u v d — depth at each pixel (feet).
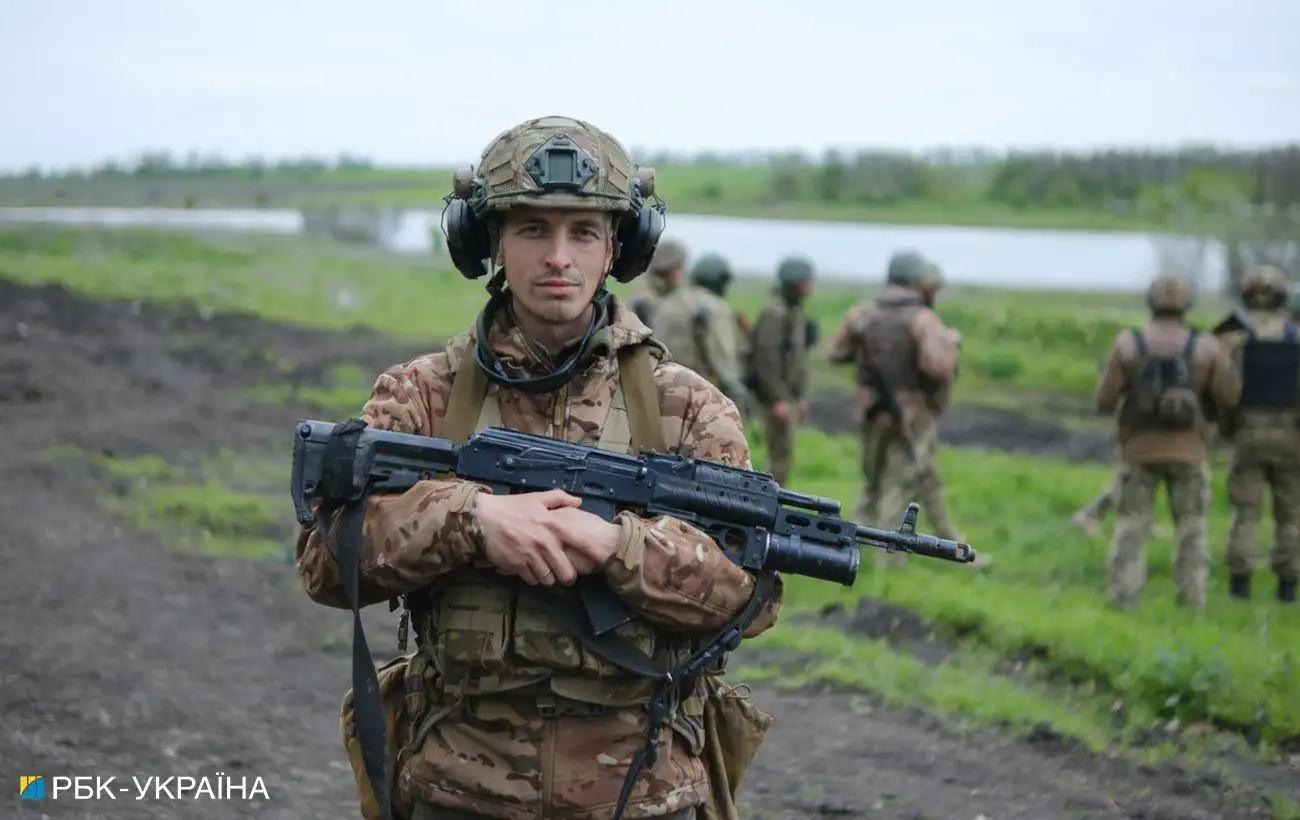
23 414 43.01
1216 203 137.69
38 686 19.88
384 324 66.03
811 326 35.14
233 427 43.93
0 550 27.76
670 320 31.81
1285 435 30.40
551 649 8.49
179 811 16.10
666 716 8.64
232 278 75.46
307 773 17.94
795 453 44.29
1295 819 17.81
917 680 23.15
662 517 8.68
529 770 8.57
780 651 24.95
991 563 31.53
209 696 20.47
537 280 8.68
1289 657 22.97
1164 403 27.73
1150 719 21.47
